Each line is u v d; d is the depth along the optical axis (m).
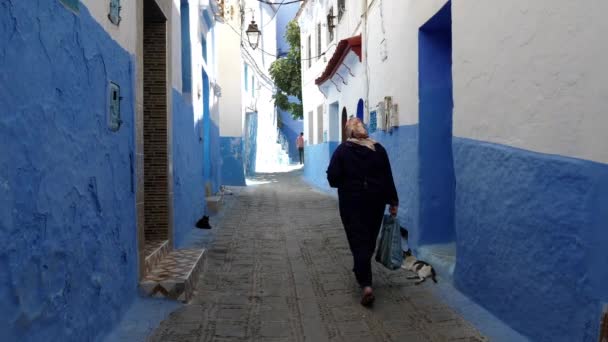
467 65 4.69
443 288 5.04
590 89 2.94
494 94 4.14
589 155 2.96
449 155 6.29
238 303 4.86
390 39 7.67
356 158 5.07
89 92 3.39
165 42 6.22
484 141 4.34
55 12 2.83
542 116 3.43
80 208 3.21
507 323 3.92
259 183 18.75
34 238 2.56
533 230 3.54
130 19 4.50
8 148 2.30
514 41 3.80
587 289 2.96
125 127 4.30
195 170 8.92
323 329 4.22
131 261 4.43
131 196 4.47
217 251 7.07
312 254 6.96
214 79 13.03
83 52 3.27
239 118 17.61
